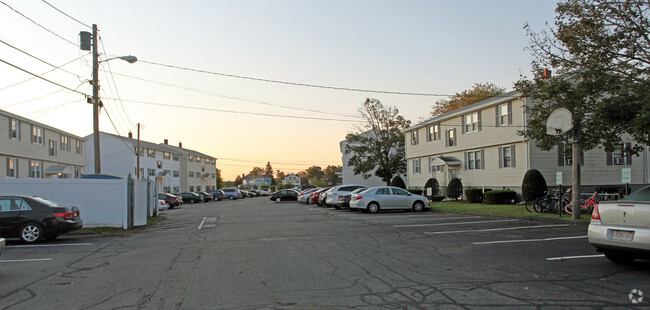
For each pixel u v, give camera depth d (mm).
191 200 48625
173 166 69500
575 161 14773
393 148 44625
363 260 8672
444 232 12836
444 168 33031
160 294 6273
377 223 16016
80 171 44844
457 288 6289
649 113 11430
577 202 14633
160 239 13055
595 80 13391
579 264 7852
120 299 6043
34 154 33406
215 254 9812
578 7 13047
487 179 28078
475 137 29156
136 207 16984
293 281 6941
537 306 5352
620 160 26188
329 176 139000
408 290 6250
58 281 7219
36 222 12086
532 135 16828
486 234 12148
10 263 8992
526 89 16234
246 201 47906
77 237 13820
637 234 6844
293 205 33781
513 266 7750
